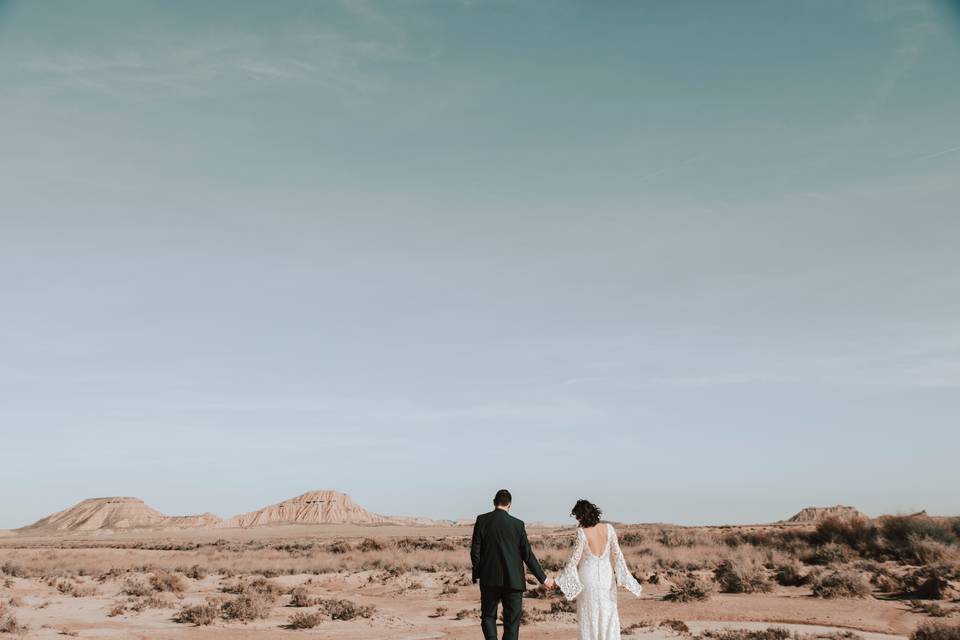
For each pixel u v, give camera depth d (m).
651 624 19.05
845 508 119.19
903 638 16.78
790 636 16.94
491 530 10.69
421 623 21.75
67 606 26.52
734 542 53.47
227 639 18.91
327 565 51.53
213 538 174.00
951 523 43.22
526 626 20.09
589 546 10.45
